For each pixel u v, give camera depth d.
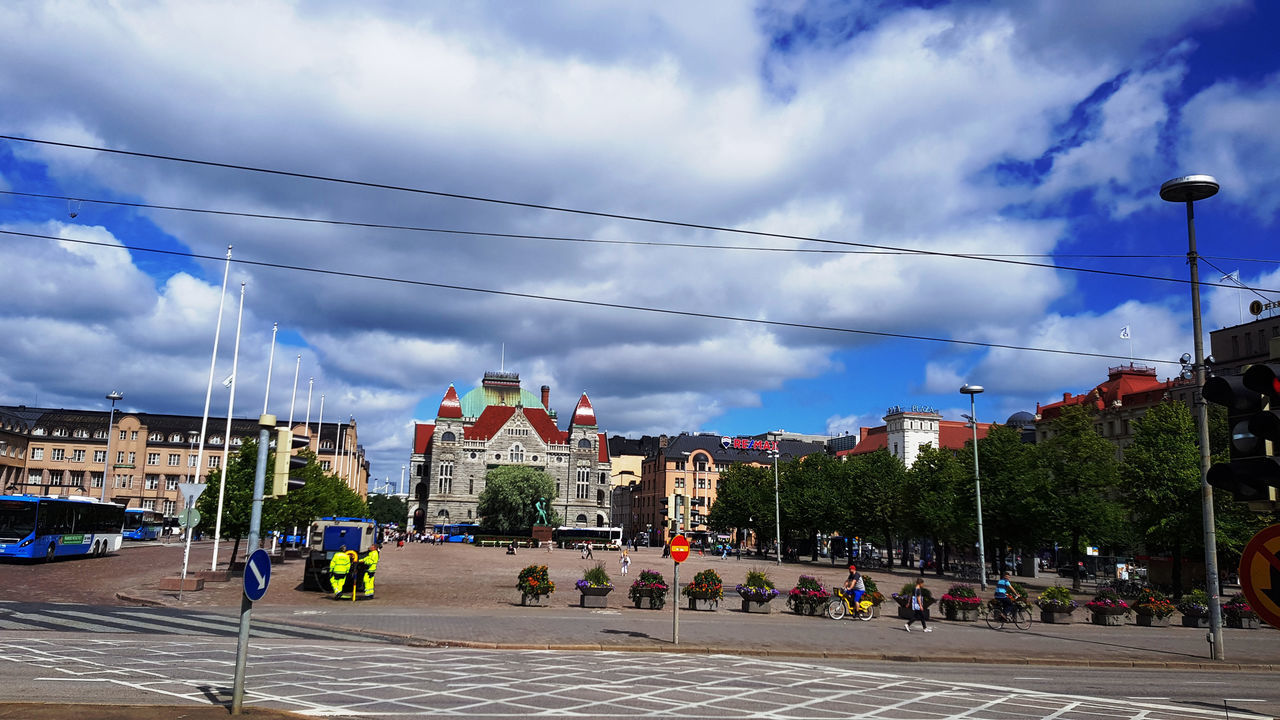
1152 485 51.12
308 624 24.70
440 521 156.25
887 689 17.05
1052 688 18.23
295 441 12.82
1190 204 24.47
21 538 44.12
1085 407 63.97
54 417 132.25
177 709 11.68
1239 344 71.56
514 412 162.38
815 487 93.19
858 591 34.38
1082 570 75.88
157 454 133.38
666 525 145.25
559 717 12.84
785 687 16.77
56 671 14.92
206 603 29.83
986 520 62.56
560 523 144.12
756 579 35.62
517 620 27.47
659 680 16.98
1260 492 7.74
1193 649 27.41
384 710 12.84
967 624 33.69
